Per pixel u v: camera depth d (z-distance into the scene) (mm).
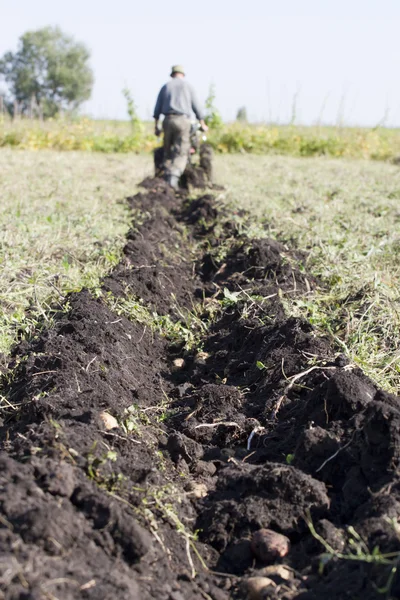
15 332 4883
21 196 9586
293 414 3754
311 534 2791
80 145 20969
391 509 2699
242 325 5059
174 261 7211
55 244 6984
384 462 2961
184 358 5078
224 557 2809
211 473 3404
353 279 5941
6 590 2049
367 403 3330
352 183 12648
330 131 22844
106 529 2541
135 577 2445
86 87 59688
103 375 4090
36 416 3510
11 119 23094
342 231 8008
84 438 3113
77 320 4773
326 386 3549
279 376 4168
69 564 2287
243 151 21250
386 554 2436
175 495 3045
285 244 7266
